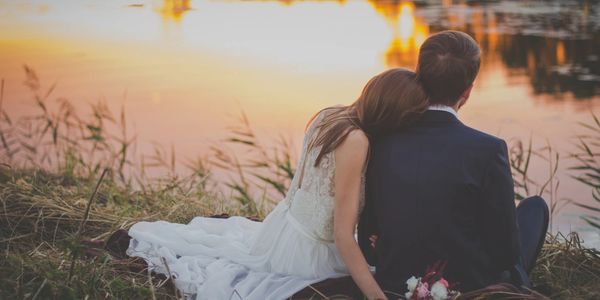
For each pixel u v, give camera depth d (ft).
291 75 27.73
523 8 43.78
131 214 12.02
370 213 8.05
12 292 8.47
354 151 7.72
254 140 20.48
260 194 16.74
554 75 27.50
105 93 23.71
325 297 8.02
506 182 7.40
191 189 15.01
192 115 22.15
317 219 8.27
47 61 26.71
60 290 8.30
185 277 8.64
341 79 27.25
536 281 9.96
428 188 7.48
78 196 12.56
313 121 8.40
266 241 8.80
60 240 10.44
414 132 7.72
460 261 7.58
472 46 7.63
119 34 29.53
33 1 27.02
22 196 11.57
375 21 40.45
